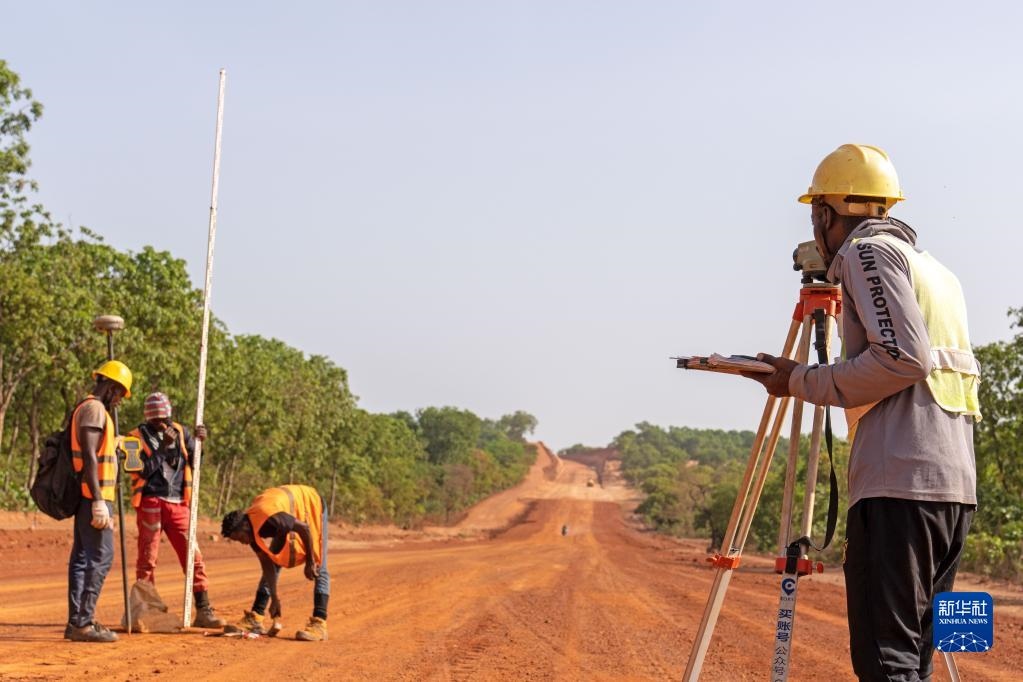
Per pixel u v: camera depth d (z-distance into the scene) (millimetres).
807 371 3609
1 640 8359
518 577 22203
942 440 3484
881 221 3734
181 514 9859
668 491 133500
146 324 44312
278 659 8055
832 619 14195
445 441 193125
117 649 8164
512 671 8141
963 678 8602
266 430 62062
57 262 37875
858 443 3572
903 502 3428
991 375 33531
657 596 17984
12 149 33406
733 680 8320
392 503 109438
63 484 8516
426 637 10203
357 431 93375
